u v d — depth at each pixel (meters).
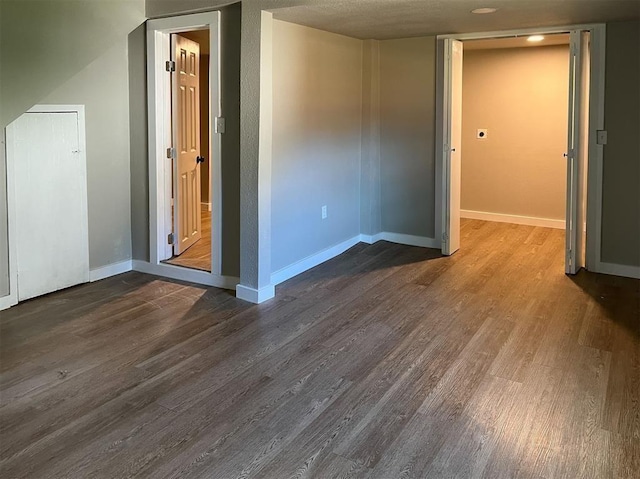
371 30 4.86
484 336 3.48
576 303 4.07
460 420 2.53
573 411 2.60
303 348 3.30
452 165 5.29
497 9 3.85
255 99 3.87
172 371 3.01
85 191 4.39
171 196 4.86
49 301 4.07
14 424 2.49
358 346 3.34
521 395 2.75
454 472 2.17
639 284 4.52
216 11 4.03
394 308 3.98
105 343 3.36
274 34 4.24
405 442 2.37
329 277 4.73
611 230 4.74
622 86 4.52
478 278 4.70
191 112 5.19
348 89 5.40
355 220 5.80
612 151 4.63
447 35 5.12
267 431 2.45
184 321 3.72
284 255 4.66
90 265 4.52
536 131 6.54
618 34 4.47
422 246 5.77
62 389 2.80
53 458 2.25
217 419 2.54
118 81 4.54
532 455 2.27
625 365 3.07
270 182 4.07
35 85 3.49
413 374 2.98
